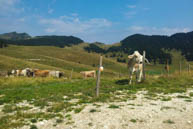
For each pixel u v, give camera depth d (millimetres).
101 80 21203
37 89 15602
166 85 15281
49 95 12641
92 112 7848
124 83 17141
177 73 21906
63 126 6508
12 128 6504
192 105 8766
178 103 9219
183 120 6672
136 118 6965
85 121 6828
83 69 90000
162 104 9078
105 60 157375
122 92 12695
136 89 13703
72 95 12039
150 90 13039
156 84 15977
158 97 10867
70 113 7934
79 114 7688
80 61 149750
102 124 6438
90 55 167500
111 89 13805
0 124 6926
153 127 6090
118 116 7215
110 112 7738
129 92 12500
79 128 6219
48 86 17172
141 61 16719
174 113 7551
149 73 26453
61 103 9695
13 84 19469
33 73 32031
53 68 60594
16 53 106125
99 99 10242
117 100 10125
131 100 10117
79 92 13484
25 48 165000
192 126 6066
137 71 16891
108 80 20844
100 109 8234
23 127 6594
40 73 32375
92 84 17781
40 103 9992
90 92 12758
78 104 9461
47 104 9898
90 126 6328
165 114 7438
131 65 16797
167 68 21719
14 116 7852
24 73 31359
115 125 6336
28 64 57094
